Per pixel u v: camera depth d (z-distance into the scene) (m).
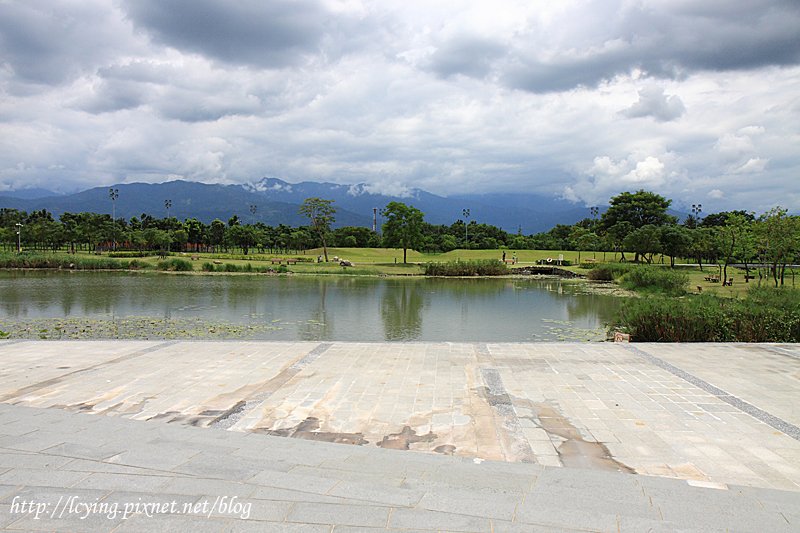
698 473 4.46
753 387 7.21
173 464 3.91
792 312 13.35
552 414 6.04
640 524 3.03
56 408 6.16
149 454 4.14
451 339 16.67
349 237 97.19
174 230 91.50
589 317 22.05
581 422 5.77
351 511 3.10
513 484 3.72
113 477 3.61
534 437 5.31
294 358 8.91
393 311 23.47
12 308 22.89
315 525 2.91
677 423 5.74
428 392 6.91
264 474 3.71
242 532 2.82
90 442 4.45
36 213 98.69
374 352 9.43
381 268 54.94
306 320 20.44
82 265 49.72
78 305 24.00
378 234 109.81
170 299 26.81
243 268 49.59
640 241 57.31
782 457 4.81
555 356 9.15
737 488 3.80
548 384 7.33
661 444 5.13
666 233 56.75
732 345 10.23
